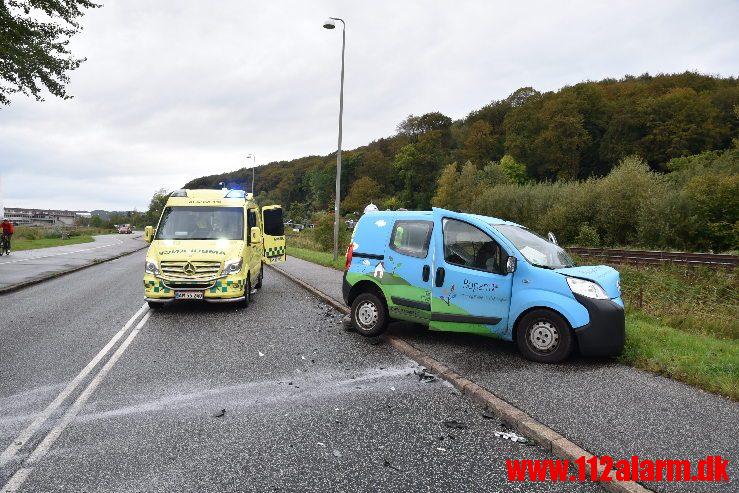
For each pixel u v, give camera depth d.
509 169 76.75
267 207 13.48
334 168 133.25
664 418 4.27
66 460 3.58
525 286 6.20
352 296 7.80
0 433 4.04
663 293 14.71
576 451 3.65
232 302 10.30
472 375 5.45
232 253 9.67
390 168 123.94
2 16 12.21
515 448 3.85
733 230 30.78
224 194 11.43
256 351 6.72
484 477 3.39
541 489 3.24
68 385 5.22
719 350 6.42
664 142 67.06
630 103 74.62
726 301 13.84
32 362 6.07
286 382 5.42
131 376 5.56
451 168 76.50
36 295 11.93
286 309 10.11
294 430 4.14
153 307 9.96
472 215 7.07
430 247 6.96
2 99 13.72
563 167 75.31
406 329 7.84
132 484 3.26
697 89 79.75
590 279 5.98
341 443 3.89
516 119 82.25
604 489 3.27
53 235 54.75
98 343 7.09
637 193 36.34
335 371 5.84
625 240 36.78
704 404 4.60
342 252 30.91
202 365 6.04
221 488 3.21
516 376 5.42
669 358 5.80
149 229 10.41
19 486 3.22
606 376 5.43
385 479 3.34
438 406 4.72
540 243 6.99
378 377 5.62
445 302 6.77
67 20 13.36
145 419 4.35
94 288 13.30
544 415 4.31
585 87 78.88
